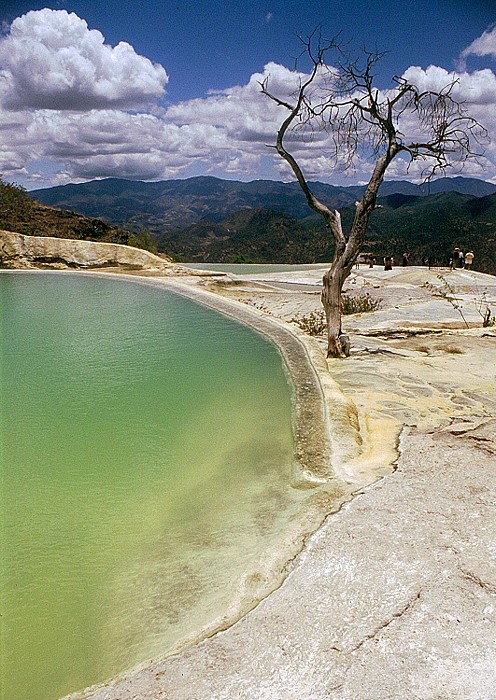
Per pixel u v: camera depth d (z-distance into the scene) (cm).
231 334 814
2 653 211
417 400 470
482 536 246
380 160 636
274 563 241
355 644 189
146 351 713
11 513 316
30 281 1508
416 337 741
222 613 215
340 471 333
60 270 1738
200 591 237
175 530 291
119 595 241
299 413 446
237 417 459
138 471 367
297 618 205
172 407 493
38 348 735
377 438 384
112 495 334
